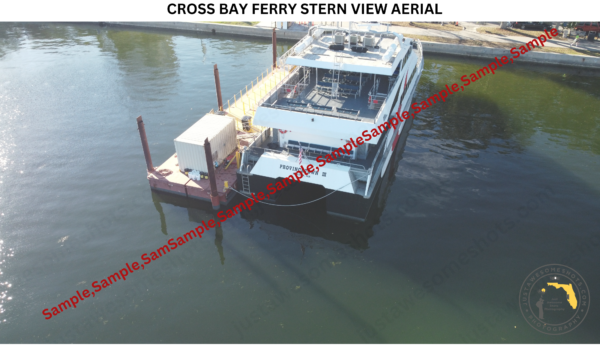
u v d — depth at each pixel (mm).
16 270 18797
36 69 42750
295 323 16281
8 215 22219
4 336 15836
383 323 16328
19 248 20047
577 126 32094
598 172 25969
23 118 32656
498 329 16062
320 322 16344
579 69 45094
